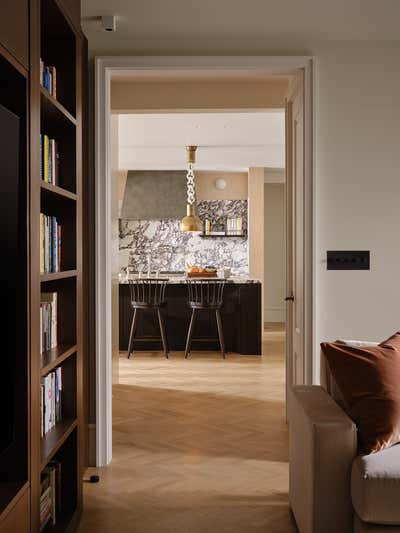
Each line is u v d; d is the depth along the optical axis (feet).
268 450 12.58
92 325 11.89
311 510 7.52
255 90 15.89
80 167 9.51
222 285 24.52
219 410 15.76
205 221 36.22
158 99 15.96
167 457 12.17
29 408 6.73
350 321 12.06
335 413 7.83
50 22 8.57
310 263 11.94
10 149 6.20
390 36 11.77
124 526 9.02
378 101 11.98
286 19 11.03
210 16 10.86
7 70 6.34
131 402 16.61
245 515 9.42
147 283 24.88
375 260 12.05
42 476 8.43
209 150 27.73
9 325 6.29
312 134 11.87
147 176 34.68
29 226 6.73
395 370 8.04
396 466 7.04
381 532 6.91
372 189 12.03
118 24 11.21
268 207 37.76
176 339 25.35
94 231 11.77
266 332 32.24
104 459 11.73
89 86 11.76
